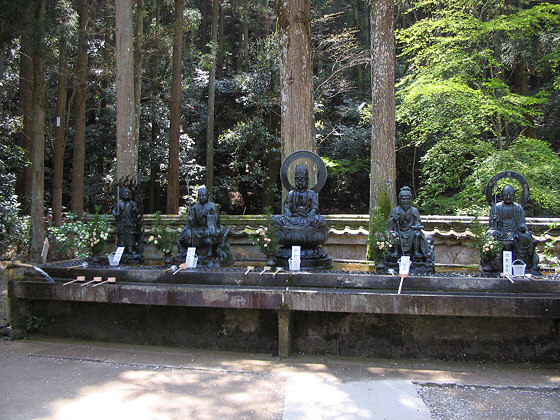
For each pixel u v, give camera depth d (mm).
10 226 12359
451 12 13430
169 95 17688
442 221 8516
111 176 19469
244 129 17984
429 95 12062
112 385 4305
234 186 20719
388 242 5492
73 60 14969
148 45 15555
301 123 7945
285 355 5090
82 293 5582
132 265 6527
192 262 5836
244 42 22719
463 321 5027
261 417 3621
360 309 4844
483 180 11367
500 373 4621
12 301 5957
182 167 19469
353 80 23281
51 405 3846
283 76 8094
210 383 4348
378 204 8414
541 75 18078
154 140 20219
